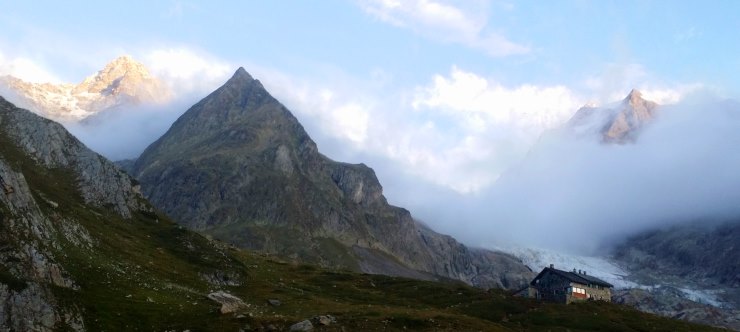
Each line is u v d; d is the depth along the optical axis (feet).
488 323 391.24
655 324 503.20
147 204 597.93
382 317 354.54
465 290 601.62
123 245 425.69
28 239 303.68
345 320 340.18
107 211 510.99
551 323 468.34
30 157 524.93
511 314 497.05
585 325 465.88
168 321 301.02
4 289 261.85
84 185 527.81
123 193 569.23
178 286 378.94
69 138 589.32
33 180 467.93
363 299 502.38
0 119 558.56
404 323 350.23
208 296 361.51
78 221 408.67
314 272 654.94
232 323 309.63
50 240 330.34
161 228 544.21
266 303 398.83
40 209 354.95
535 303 545.85
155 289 347.15
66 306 278.05
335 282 598.34
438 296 565.53
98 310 288.71
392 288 606.55
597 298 640.58
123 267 368.68
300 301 419.95
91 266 335.67
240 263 526.16
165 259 446.60
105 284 321.73
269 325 314.14
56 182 504.84
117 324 282.56
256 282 485.97
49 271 294.66
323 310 379.55
